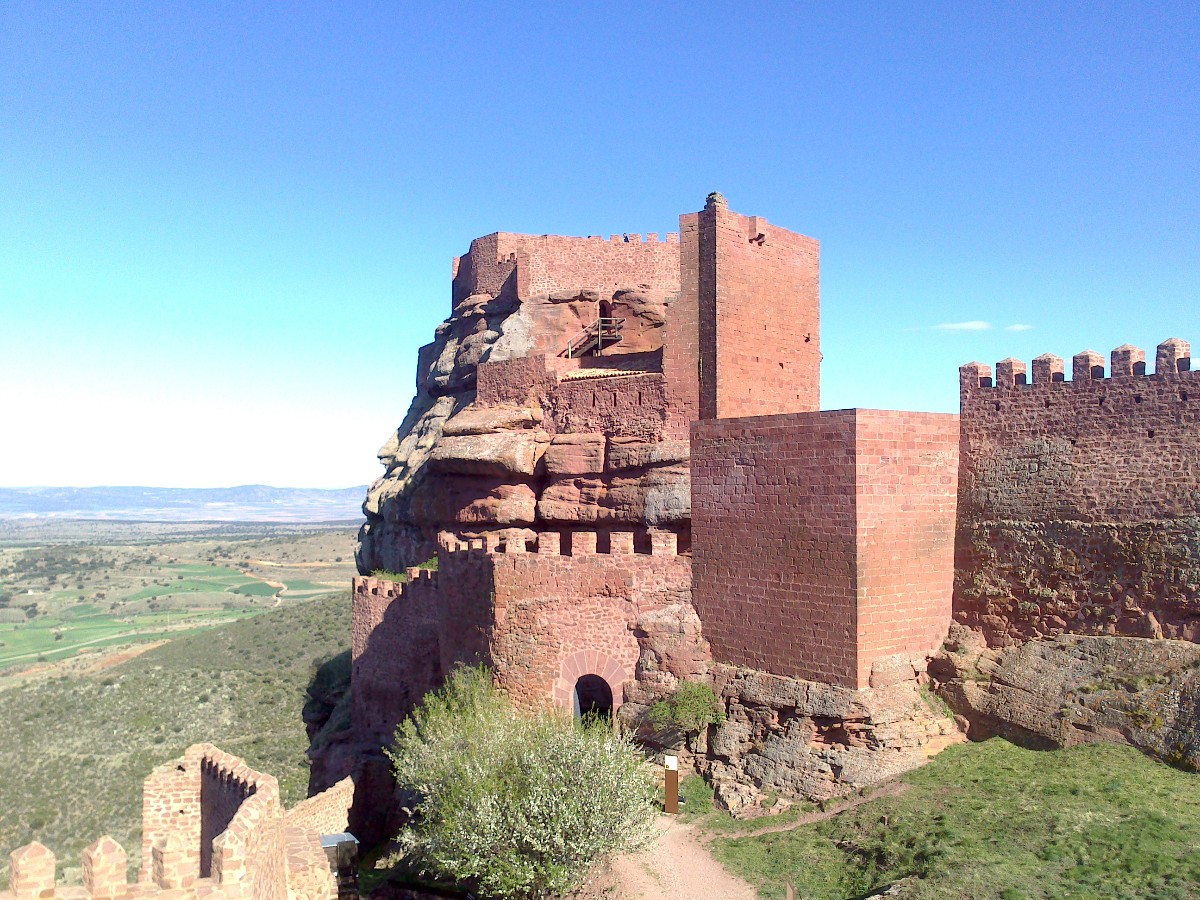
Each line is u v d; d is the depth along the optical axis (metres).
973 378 28.56
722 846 24.94
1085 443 26.03
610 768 24.14
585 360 43.59
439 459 41.78
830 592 26.91
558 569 31.92
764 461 28.72
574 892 23.77
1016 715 25.75
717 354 36.03
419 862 28.80
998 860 19.77
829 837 23.84
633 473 37.09
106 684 68.06
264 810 15.52
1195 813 20.27
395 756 31.48
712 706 29.20
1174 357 24.30
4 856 48.94
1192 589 23.58
